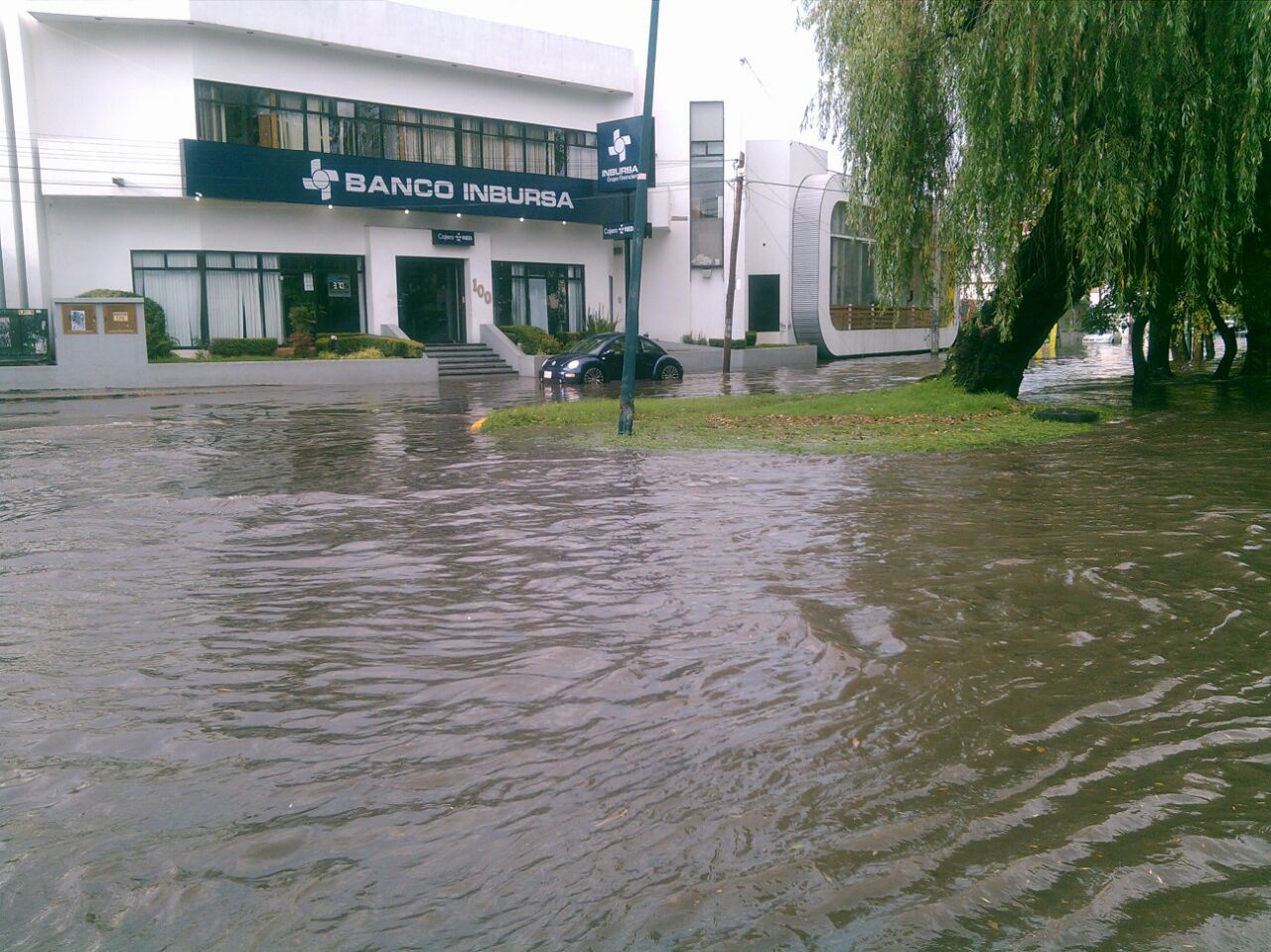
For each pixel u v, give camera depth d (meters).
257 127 30.06
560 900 3.14
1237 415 17.42
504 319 36.97
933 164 17.17
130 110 28.20
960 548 7.85
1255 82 13.12
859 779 3.95
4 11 26.66
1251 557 7.37
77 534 8.79
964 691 4.87
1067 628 5.81
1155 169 14.52
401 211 33.78
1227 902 3.11
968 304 19.80
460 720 4.60
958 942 2.92
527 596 6.68
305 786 3.95
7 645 5.75
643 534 8.54
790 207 41.81
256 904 3.14
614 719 4.58
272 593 6.84
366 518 9.41
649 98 14.77
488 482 11.36
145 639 5.85
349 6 30.83
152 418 19.50
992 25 14.48
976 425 15.91
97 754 4.27
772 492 10.51
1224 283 18.25
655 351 30.06
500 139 35.75
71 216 28.58
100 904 3.14
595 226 39.31
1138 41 13.77
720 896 3.15
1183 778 3.95
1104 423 16.44
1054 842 3.47
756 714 4.61
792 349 40.22
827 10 17.97
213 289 30.17
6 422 18.88
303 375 29.23
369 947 2.92
